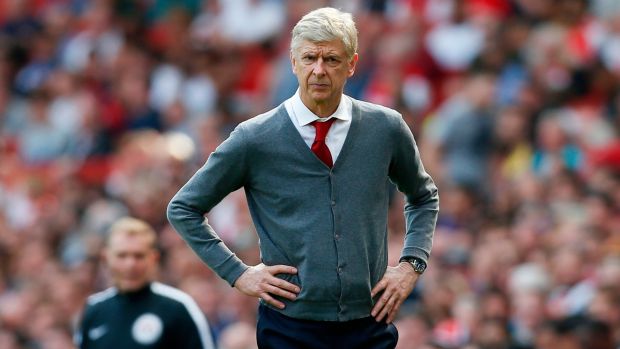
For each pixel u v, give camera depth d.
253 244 38.25
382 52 48.44
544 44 46.22
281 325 19.05
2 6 65.81
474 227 38.25
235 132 19.12
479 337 31.70
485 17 48.94
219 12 57.91
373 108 19.33
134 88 54.75
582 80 44.66
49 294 40.38
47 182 51.97
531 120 43.09
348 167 18.94
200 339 27.17
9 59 62.41
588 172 39.72
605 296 31.14
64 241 45.72
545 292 32.78
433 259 36.28
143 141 46.19
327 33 18.50
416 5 51.12
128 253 27.08
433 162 42.50
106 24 60.59
